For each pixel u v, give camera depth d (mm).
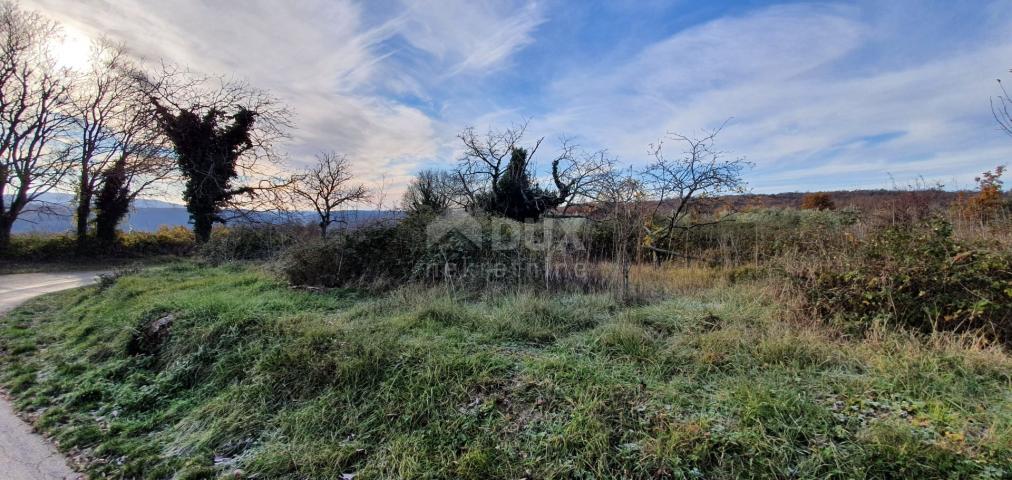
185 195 18531
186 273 10672
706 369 3518
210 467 2883
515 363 3748
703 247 9812
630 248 8508
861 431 2498
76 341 5680
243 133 18719
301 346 4184
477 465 2582
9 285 11273
